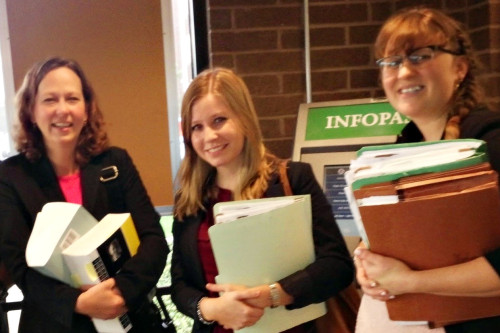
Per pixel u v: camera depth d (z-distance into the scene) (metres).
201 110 1.46
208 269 1.48
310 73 2.45
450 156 1.04
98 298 1.40
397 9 2.45
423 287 1.05
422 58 1.21
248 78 2.46
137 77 2.47
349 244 1.92
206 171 1.56
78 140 1.66
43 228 1.44
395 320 1.13
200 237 1.50
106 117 2.47
